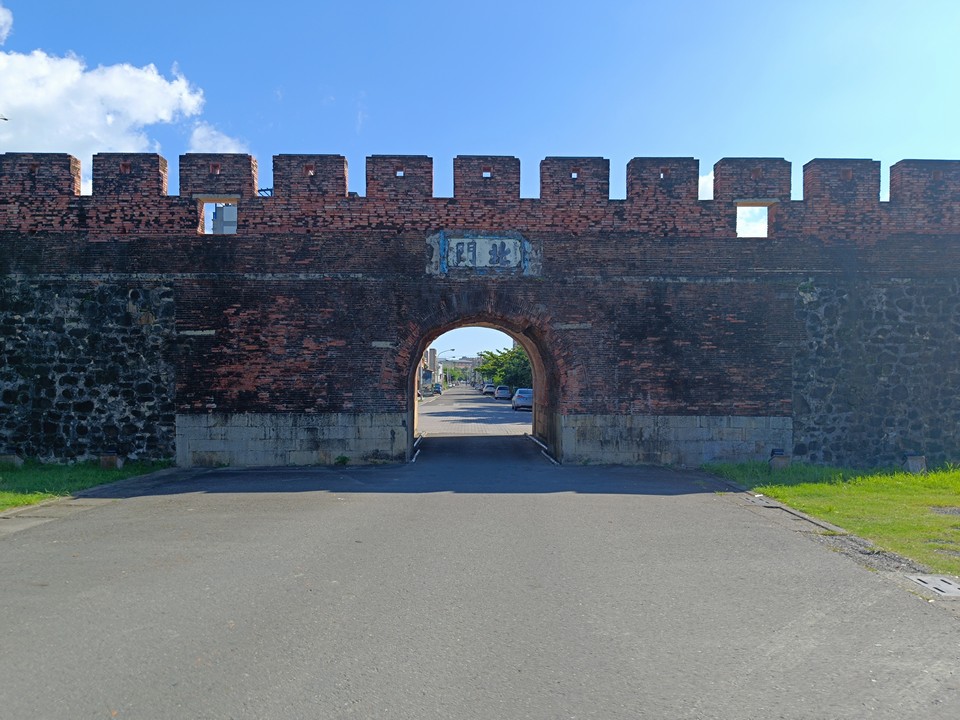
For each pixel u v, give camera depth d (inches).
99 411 706.2
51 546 378.9
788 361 724.0
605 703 200.7
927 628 260.7
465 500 518.6
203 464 701.9
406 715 192.5
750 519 452.8
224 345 708.0
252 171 720.3
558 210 726.5
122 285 710.5
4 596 293.0
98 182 715.4
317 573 324.5
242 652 234.4
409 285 717.9
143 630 254.2
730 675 219.9
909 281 732.7
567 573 326.6
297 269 714.2
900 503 504.7
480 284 721.0
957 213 740.7
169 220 713.6
